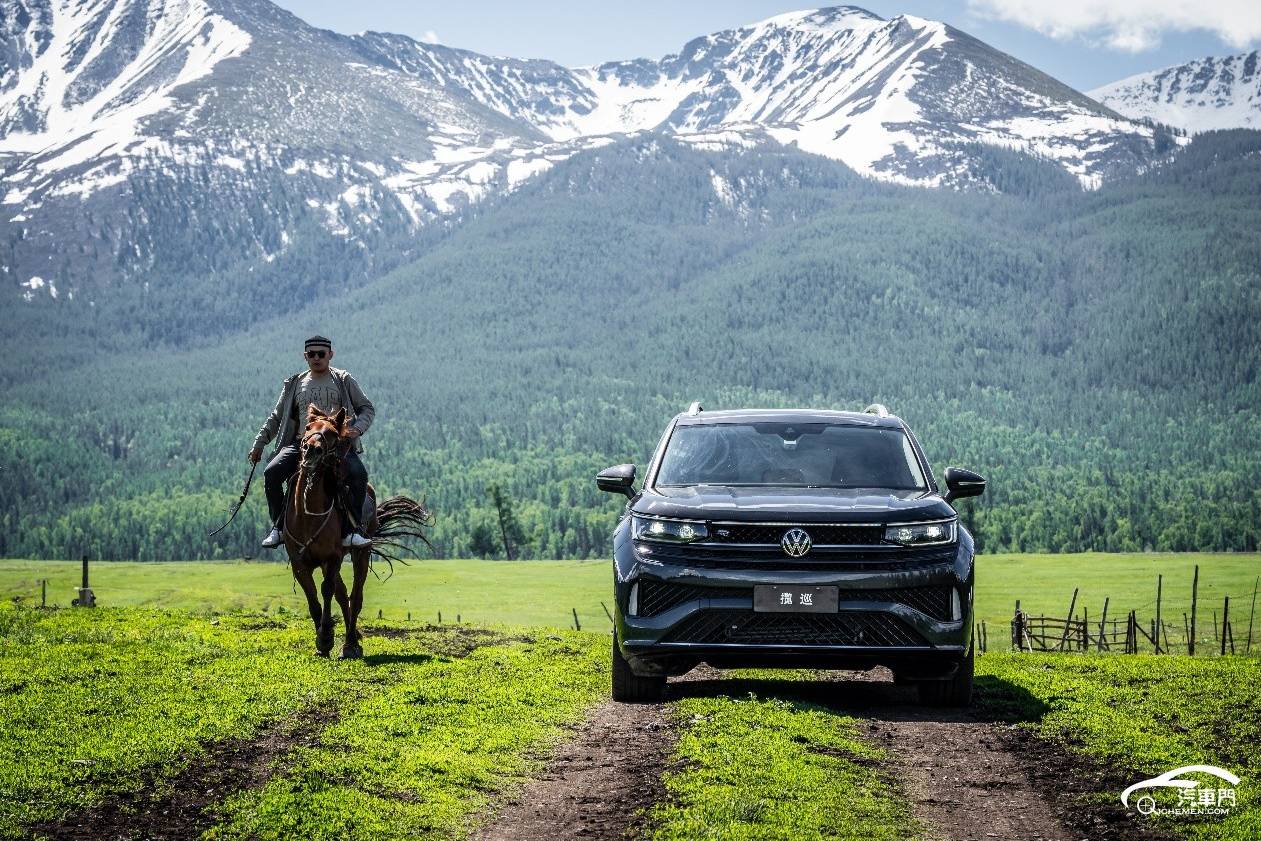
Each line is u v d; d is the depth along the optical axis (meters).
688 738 8.38
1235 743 8.36
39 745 7.83
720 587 9.11
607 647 14.63
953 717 9.52
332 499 11.76
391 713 9.13
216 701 9.34
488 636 15.39
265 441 12.28
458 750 8.15
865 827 6.59
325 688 10.07
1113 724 8.92
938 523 9.29
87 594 19.81
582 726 9.16
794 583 9.02
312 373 12.24
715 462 10.54
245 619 16.17
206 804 6.96
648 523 9.52
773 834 6.37
